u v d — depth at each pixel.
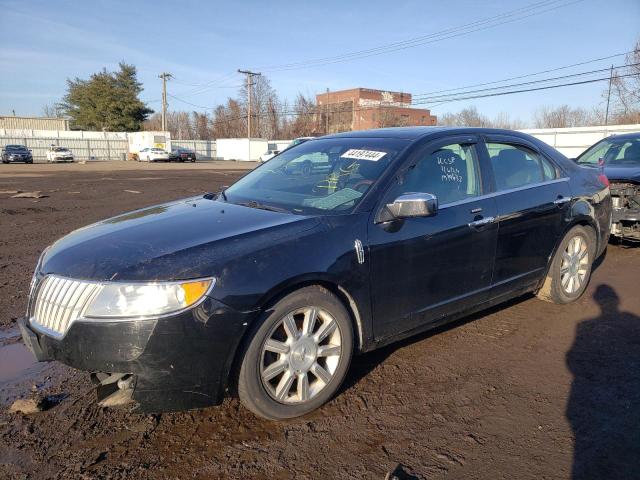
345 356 3.12
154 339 2.51
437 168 3.78
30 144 54.75
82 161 49.81
